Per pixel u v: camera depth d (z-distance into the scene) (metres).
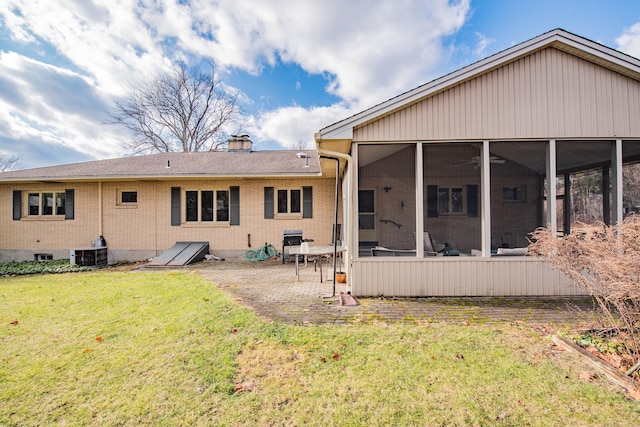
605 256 3.13
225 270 8.41
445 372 2.88
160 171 10.88
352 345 3.43
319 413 2.35
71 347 3.41
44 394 2.59
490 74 5.57
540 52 5.57
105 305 4.92
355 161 5.63
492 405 2.43
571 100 5.53
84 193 11.23
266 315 4.44
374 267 5.52
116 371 2.92
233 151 14.40
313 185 10.88
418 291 5.51
